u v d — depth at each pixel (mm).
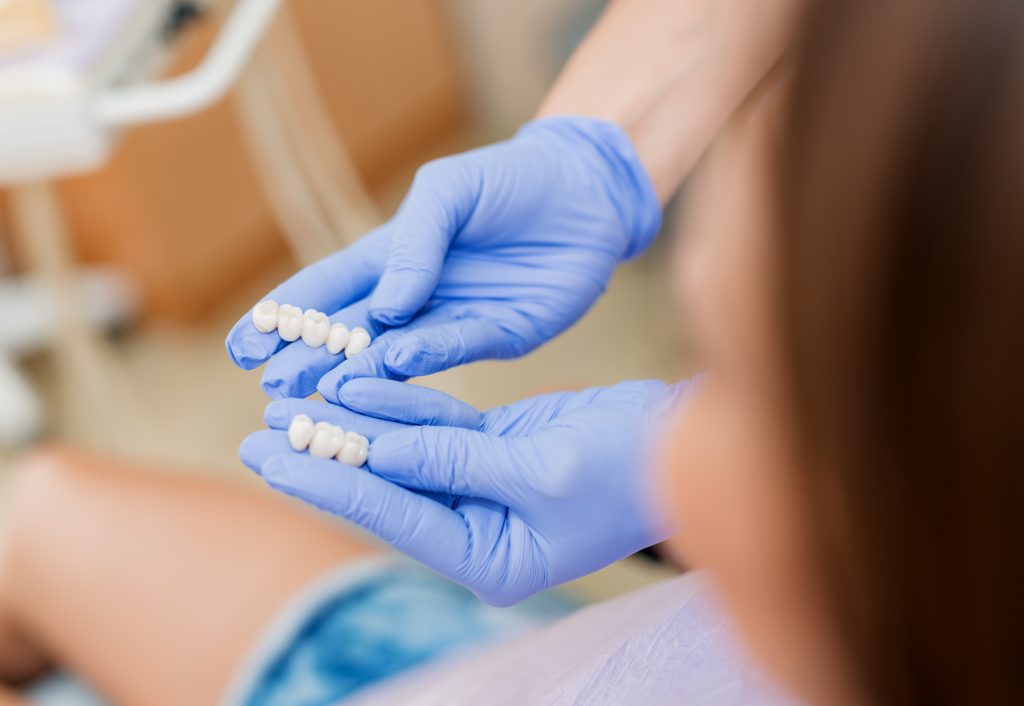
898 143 214
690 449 318
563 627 645
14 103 1143
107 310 2105
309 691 923
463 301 745
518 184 747
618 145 796
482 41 2496
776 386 261
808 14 231
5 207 2053
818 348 233
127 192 1949
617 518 593
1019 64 206
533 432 646
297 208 2117
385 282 666
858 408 230
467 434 586
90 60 1153
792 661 317
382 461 573
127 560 1058
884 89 217
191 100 1164
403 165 2520
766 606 314
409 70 2426
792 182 234
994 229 209
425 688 718
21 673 1175
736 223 268
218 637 990
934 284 215
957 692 255
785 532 285
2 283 2182
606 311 2035
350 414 591
